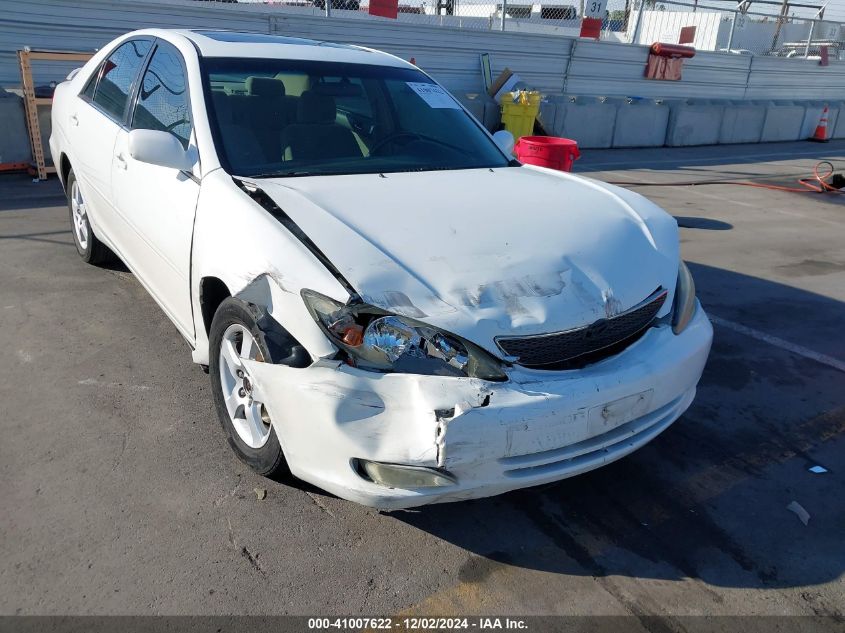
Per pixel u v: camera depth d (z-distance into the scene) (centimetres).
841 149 1677
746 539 274
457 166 372
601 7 1541
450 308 239
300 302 239
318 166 335
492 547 262
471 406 223
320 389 231
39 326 412
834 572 259
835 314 528
